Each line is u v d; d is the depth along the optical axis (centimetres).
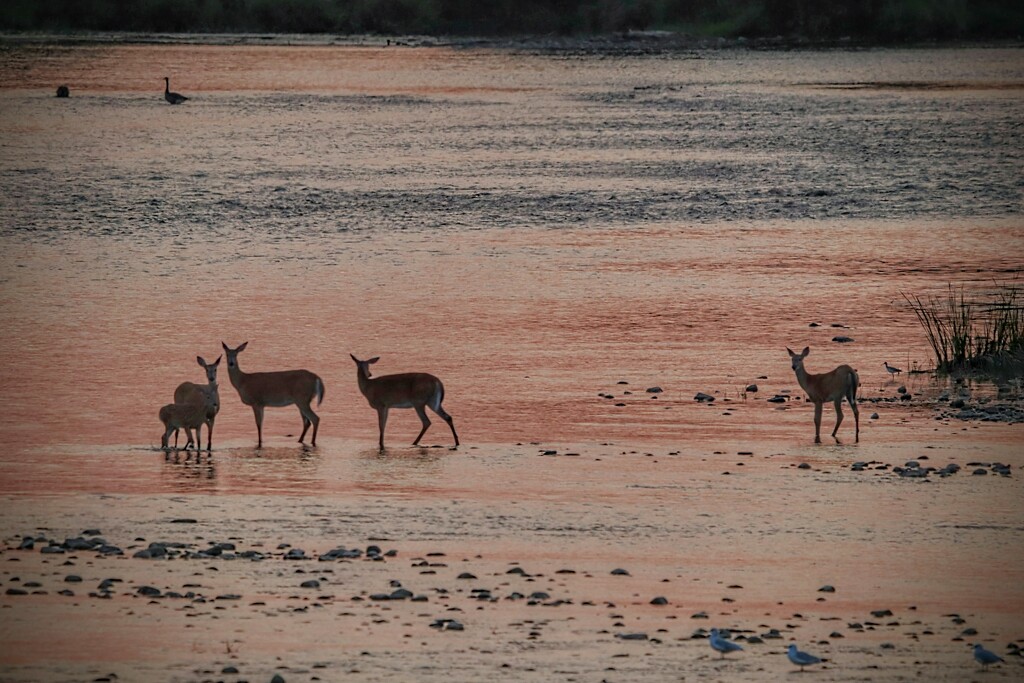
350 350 7406
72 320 8075
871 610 3616
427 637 3338
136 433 5831
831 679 3078
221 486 4909
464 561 4003
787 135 19075
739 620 3516
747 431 5812
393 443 5659
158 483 4947
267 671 3091
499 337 7750
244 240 10819
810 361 7244
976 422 5981
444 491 4841
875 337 7819
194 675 3062
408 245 10681
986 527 4381
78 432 5825
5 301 8569
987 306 8606
